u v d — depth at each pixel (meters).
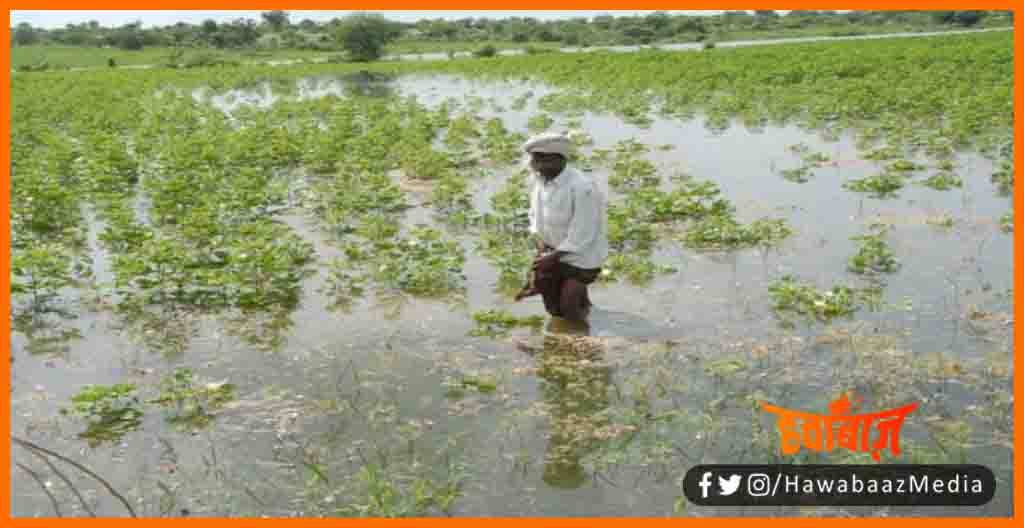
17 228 11.85
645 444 5.88
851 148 17.20
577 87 33.12
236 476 5.64
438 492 5.33
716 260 10.06
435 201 13.16
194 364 7.53
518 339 7.92
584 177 8.11
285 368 7.37
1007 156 15.17
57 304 9.08
